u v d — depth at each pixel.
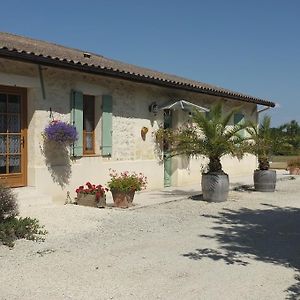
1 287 4.59
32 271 5.10
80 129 10.17
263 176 13.71
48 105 9.36
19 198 8.51
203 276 5.14
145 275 5.11
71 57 10.82
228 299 4.45
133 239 6.78
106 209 9.09
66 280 4.86
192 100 14.57
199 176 15.18
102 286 4.71
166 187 13.73
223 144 10.94
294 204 11.30
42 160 9.27
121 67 12.89
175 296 4.49
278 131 14.37
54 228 7.16
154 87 12.76
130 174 11.45
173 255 5.99
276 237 7.38
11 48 7.89
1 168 8.77
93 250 6.06
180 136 11.67
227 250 6.38
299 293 4.68
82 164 10.28
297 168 20.50
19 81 8.69
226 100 16.64
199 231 7.61
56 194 9.61
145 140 12.54
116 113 11.38
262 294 4.62
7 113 8.82
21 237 6.41
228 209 10.14
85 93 10.32
